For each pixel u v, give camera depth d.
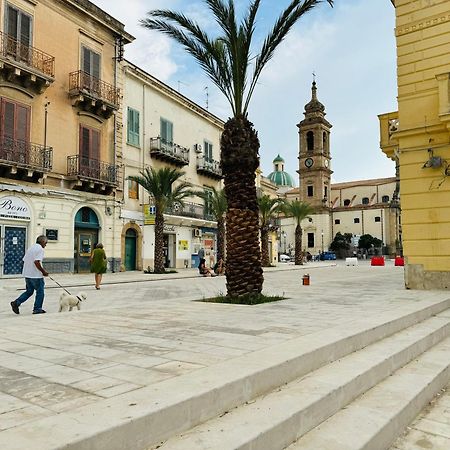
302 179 78.62
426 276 12.20
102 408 2.70
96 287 16.02
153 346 4.81
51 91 22.28
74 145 23.55
